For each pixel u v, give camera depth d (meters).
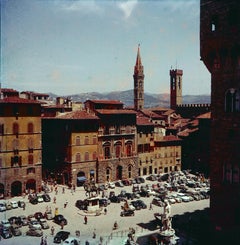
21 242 54.44
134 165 104.44
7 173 81.44
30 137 84.81
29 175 84.94
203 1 48.94
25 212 70.19
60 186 92.06
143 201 80.12
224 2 46.19
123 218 67.38
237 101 47.47
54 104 115.00
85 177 94.06
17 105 82.56
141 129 108.12
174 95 163.88
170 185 92.25
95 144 95.81
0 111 80.69
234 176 47.81
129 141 103.44
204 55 49.81
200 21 49.47
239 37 45.22
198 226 56.91
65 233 55.69
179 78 163.75
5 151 81.12
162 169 114.00
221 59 48.75
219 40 47.22
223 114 48.97
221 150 49.16
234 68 47.47
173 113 152.25
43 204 76.44
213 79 50.12
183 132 122.19
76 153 91.94
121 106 107.19
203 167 110.75
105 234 57.78
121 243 53.28
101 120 96.81
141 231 59.12
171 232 53.25
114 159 99.31
